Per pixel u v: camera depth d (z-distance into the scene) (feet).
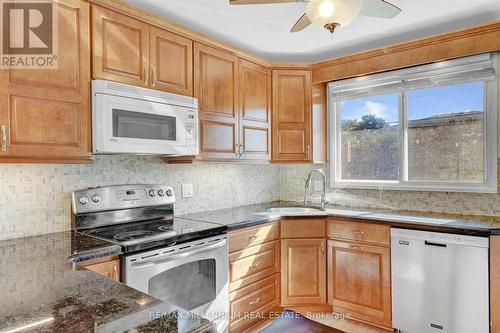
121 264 5.57
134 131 6.44
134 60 6.62
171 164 8.70
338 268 8.98
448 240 7.27
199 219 8.26
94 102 5.97
